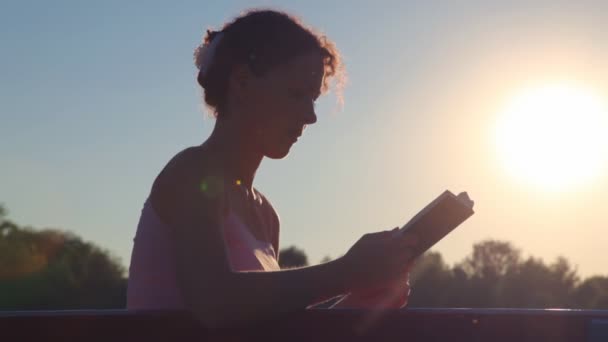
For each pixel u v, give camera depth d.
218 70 2.33
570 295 22.59
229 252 2.18
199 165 2.10
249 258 2.21
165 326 1.81
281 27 2.29
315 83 2.32
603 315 1.81
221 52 2.33
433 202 2.10
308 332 1.85
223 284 1.88
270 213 2.64
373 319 1.81
